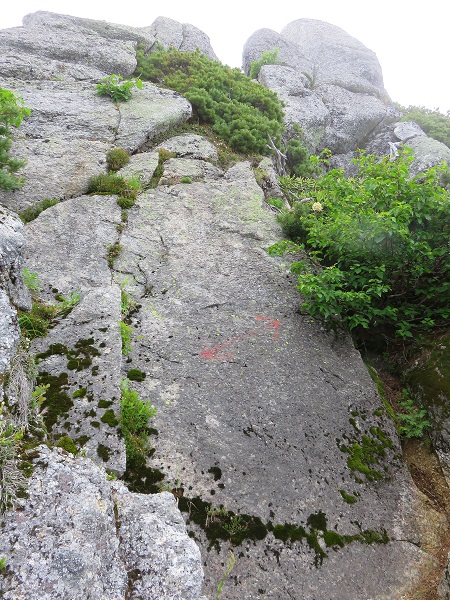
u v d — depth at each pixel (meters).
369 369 5.97
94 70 12.97
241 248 7.40
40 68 12.10
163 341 5.57
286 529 4.01
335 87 19.56
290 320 6.21
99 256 6.73
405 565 4.06
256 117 12.61
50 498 2.54
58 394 4.09
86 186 8.41
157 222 7.73
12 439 2.75
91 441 3.79
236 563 3.71
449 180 7.36
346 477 4.56
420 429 5.19
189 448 4.39
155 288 6.43
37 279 5.95
